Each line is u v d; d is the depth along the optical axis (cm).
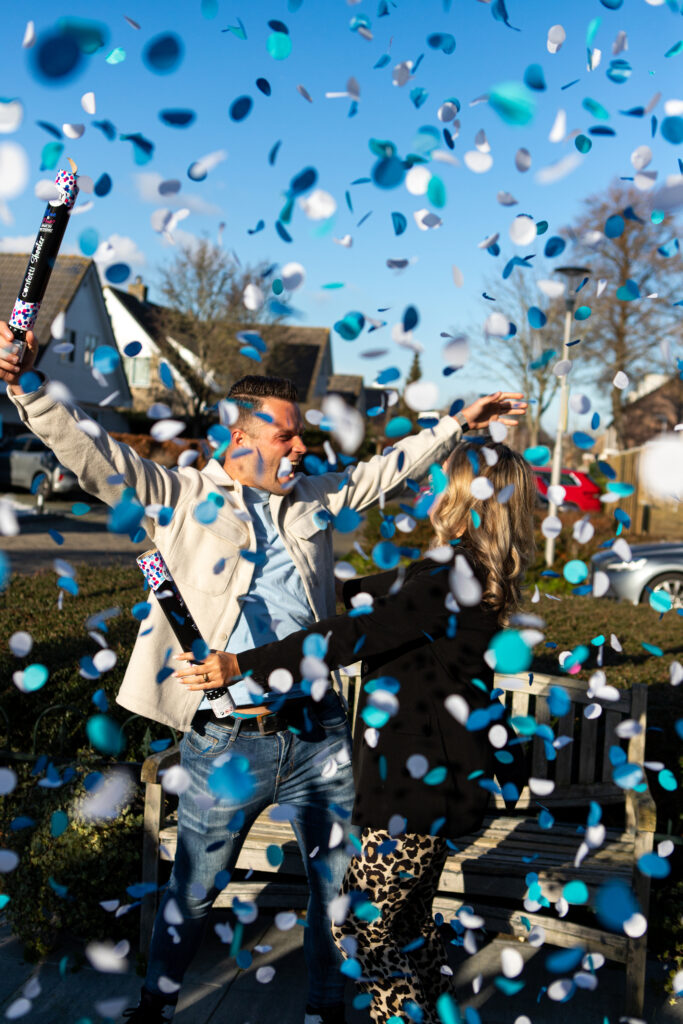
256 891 260
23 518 1518
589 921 301
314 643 169
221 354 2491
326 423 147
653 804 245
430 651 190
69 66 105
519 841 272
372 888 187
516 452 198
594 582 178
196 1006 245
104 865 266
